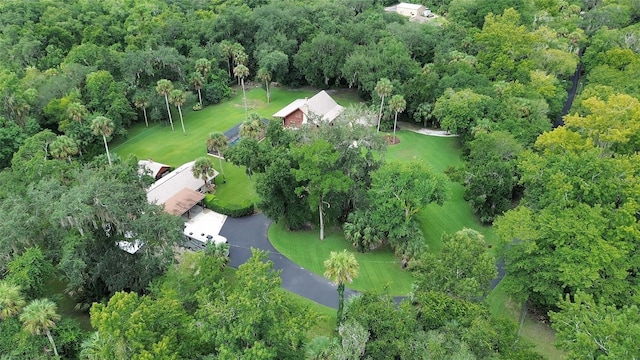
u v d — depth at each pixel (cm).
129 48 9825
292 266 5684
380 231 5706
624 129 5847
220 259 5291
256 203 6338
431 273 4209
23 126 7631
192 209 6781
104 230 4731
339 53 10325
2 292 3700
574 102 8031
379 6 13175
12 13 10381
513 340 3756
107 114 8238
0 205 4731
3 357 3700
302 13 11706
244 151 6544
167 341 3238
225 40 11125
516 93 8056
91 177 4906
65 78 8319
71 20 10506
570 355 3266
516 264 4600
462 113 7594
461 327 3628
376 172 5650
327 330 4691
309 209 6184
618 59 9544
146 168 6669
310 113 7344
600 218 4369
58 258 4562
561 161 5003
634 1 12706
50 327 3766
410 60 9662
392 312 3856
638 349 3042
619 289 4241
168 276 4366
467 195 6431
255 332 3291
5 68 8506
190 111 10044
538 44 9756
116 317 3180
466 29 11644
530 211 4847
